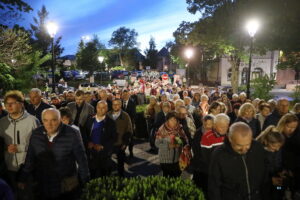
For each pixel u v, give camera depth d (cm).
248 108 552
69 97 830
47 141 335
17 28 1201
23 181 341
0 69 1089
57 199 335
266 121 596
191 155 433
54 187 334
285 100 573
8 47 1183
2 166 385
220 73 4622
